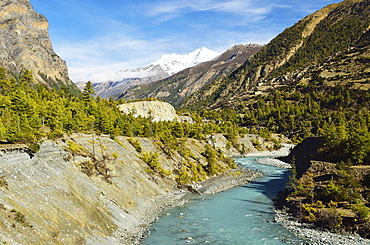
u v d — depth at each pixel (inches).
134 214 2181.3
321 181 2795.3
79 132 3705.7
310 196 2482.8
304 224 2042.3
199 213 2337.6
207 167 4306.1
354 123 6018.7
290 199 2608.3
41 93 4975.4
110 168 2586.1
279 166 5206.7
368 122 5836.6
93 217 1724.9
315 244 1665.8
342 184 2454.5
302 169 3791.8
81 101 5556.1
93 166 2413.9
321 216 2054.6
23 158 1679.4
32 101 3688.5
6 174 1460.4
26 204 1355.8
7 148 1589.6
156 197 2755.9
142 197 2583.7
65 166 2095.2
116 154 2950.3
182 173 3523.6
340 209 2119.8
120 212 2063.2
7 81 4638.3
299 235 1822.1
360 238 1739.7
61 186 1771.7
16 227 1141.1
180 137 5787.4
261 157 6889.8
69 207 1612.9
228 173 4379.9
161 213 2319.1
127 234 1785.2
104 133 3905.0
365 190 2346.2
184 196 2940.5
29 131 2191.2
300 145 5310.0
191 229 1940.2
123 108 7662.4
